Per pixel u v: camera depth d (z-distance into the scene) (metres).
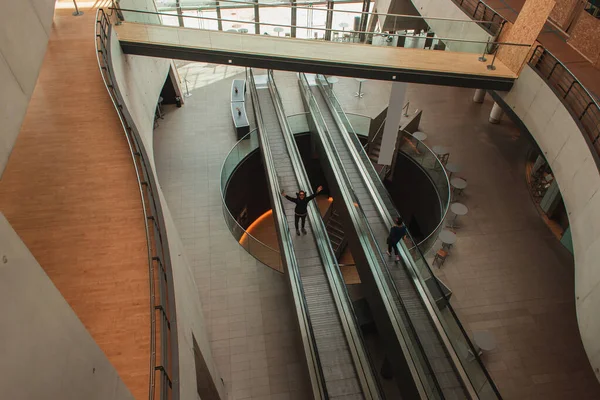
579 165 9.02
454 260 12.39
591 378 9.94
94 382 2.61
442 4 14.91
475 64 12.22
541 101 10.65
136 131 7.37
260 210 18.05
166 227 6.45
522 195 14.27
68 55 9.55
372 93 18.73
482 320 11.00
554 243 12.82
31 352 2.00
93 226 6.11
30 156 7.16
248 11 19.25
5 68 3.39
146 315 5.12
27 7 3.95
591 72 10.95
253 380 9.34
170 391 4.45
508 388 9.76
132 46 11.49
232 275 11.39
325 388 7.22
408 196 16.59
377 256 9.39
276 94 15.53
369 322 10.91
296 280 8.91
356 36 12.65
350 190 10.77
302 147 16.55
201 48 11.77
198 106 17.80
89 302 5.26
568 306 11.30
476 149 15.97
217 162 15.12
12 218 6.21
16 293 2.00
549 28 13.05
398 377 8.59
